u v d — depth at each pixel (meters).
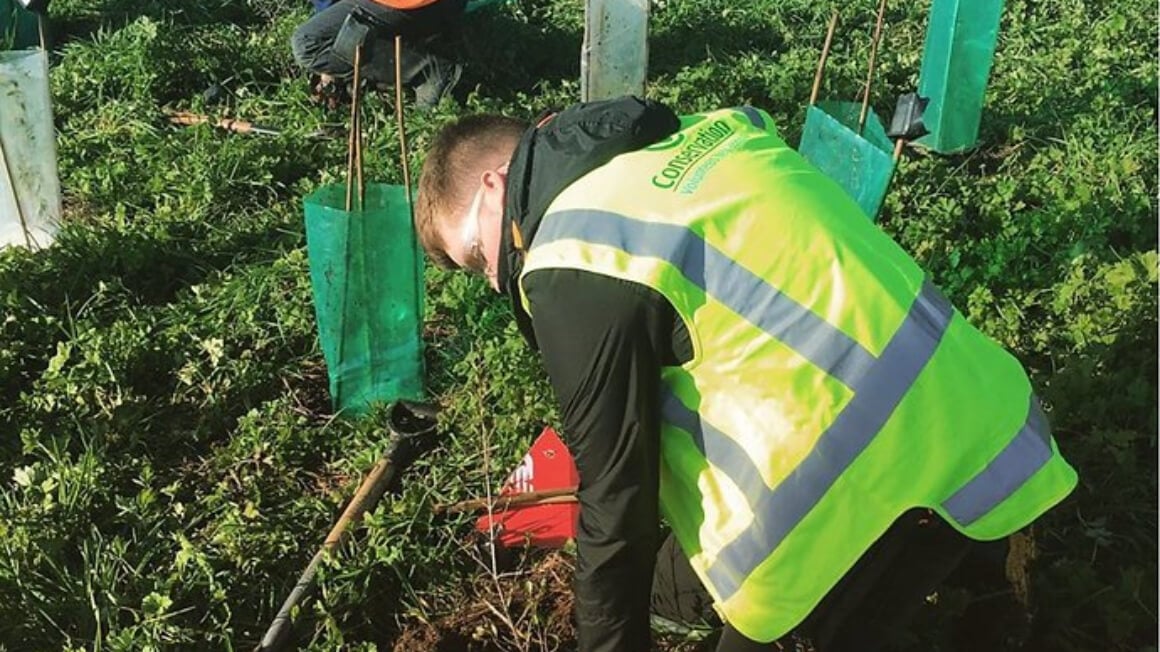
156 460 3.91
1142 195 4.98
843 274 2.21
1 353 4.14
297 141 5.52
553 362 2.19
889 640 2.67
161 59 6.18
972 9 5.20
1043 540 3.41
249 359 4.25
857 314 2.20
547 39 6.69
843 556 2.35
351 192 3.71
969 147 5.53
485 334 4.32
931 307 2.30
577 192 2.20
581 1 7.10
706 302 2.18
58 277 4.60
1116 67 6.21
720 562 2.41
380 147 5.48
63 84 6.01
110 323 4.45
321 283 3.81
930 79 5.45
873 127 4.63
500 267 2.34
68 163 5.47
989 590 3.18
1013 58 6.35
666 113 2.33
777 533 2.32
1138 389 3.72
